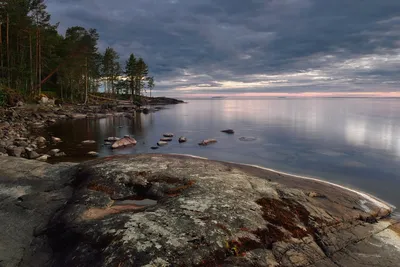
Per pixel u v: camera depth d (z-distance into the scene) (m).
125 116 50.09
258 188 8.55
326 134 28.14
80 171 9.88
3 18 46.16
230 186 8.39
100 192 8.20
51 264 5.41
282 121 41.84
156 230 5.64
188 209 6.67
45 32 52.38
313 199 8.62
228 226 6.12
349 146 21.92
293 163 16.73
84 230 5.90
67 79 62.81
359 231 7.17
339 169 15.27
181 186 8.41
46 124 35.00
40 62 52.34
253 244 5.83
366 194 10.81
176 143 23.73
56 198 8.22
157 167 9.95
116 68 85.31
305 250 6.00
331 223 7.25
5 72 49.38
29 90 50.88
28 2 49.41
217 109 81.31
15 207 7.73
